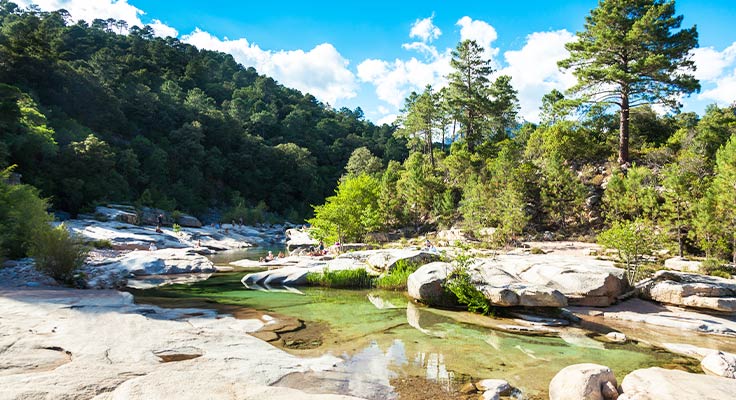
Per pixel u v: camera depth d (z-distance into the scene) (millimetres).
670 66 32812
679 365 8656
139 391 5246
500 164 39188
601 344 10180
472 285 14000
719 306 13164
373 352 9078
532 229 34531
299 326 11312
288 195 100750
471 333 10969
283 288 18688
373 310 13797
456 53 58844
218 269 24781
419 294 14859
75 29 112062
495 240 29109
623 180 30750
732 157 23156
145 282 19625
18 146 44094
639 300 14758
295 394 5449
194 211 76250
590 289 14039
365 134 147500
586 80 36125
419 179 47031
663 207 25891
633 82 34781
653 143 41500
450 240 36062
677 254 24594
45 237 17375
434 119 68062
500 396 6840
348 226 35344
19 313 10469
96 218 44938
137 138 77062
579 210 33906
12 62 64625
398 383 7262
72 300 12508
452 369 8094
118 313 11062
